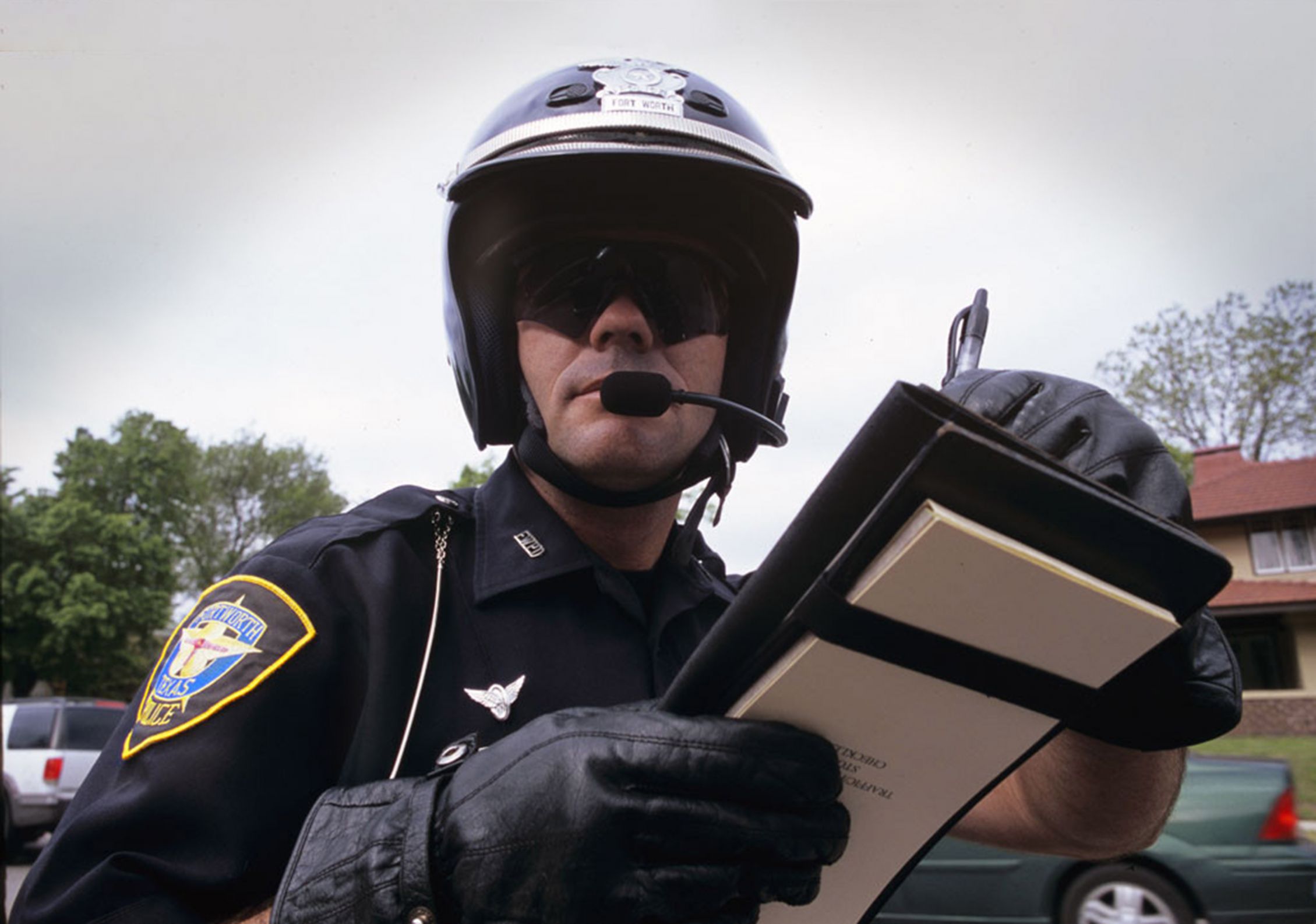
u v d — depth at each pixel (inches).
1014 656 20.5
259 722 28.0
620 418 33.9
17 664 883.4
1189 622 24.1
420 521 35.8
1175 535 18.7
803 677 20.6
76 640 861.2
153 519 983.6
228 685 28.3
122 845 25.9
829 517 18.6
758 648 20.7
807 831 21.4
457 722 31.2
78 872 25.6
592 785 20.6
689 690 21.8
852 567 18.7
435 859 22.1
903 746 22.9
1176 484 23.4
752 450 44.2
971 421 17.6
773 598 19.7
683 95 39.0
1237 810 121.8
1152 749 25.8
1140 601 19.3
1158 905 119.9
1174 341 745.6
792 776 21.0
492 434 40.5
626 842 20.4
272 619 29.9
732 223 38.8
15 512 900.0
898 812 24.7
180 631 31.0
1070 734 31.8
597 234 36.3
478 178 36.7
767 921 27.1
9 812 265.9
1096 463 23.5
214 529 1000.2
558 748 21.5
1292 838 120.3
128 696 919.0
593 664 34.1
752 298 41.5
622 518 37.1
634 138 36.4
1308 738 489.7
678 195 37.1
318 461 996.6
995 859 126.9
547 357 35.5
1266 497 644.7
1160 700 23.9
